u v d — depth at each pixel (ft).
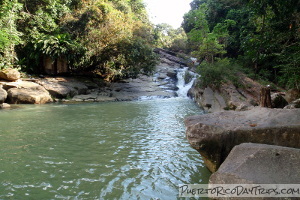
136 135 22.02
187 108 42.19
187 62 106.11
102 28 61.26
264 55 25.43
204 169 13.84
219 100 40.70
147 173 13.26
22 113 33.78
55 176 12.78
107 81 69.82
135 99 59.11
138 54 62.44
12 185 11.66
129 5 95.91
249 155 8.02
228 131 10.87
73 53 59.77
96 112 36.35
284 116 11.93
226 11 78.38
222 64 52.26
